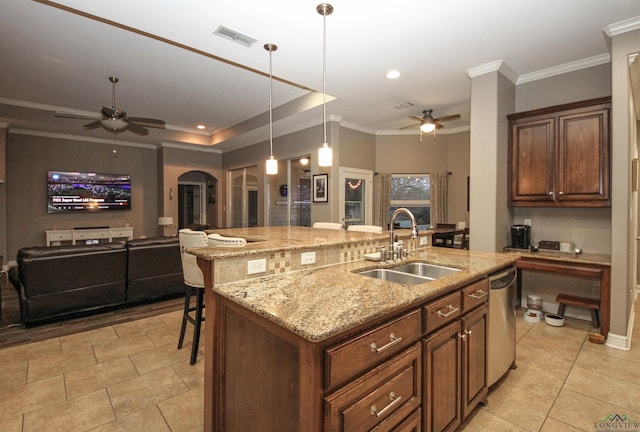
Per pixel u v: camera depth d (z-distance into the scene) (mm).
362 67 3627
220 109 5672
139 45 3361
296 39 2996
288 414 1217
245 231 3406
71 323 3447
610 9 2564
